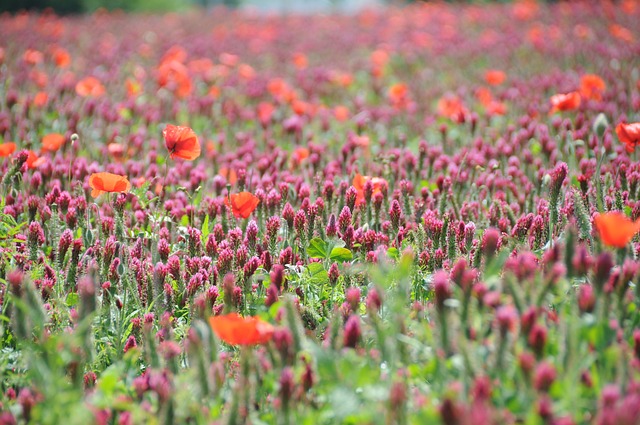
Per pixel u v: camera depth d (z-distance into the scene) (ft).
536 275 12.61
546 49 51.67
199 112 36.24
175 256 16.78
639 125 18.02
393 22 73.56
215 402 11.80
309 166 24.82
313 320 15.06
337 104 41.65
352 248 16.93
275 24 79.30
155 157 26.05
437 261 15.94
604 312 11.88
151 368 12.71
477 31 67.36
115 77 45.83
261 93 41.86
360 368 10.92
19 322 12.46
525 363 9.84
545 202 19.01
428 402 10.36
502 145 26.63
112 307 15.40
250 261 15.14
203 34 71.10
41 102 31.32
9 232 16.93
